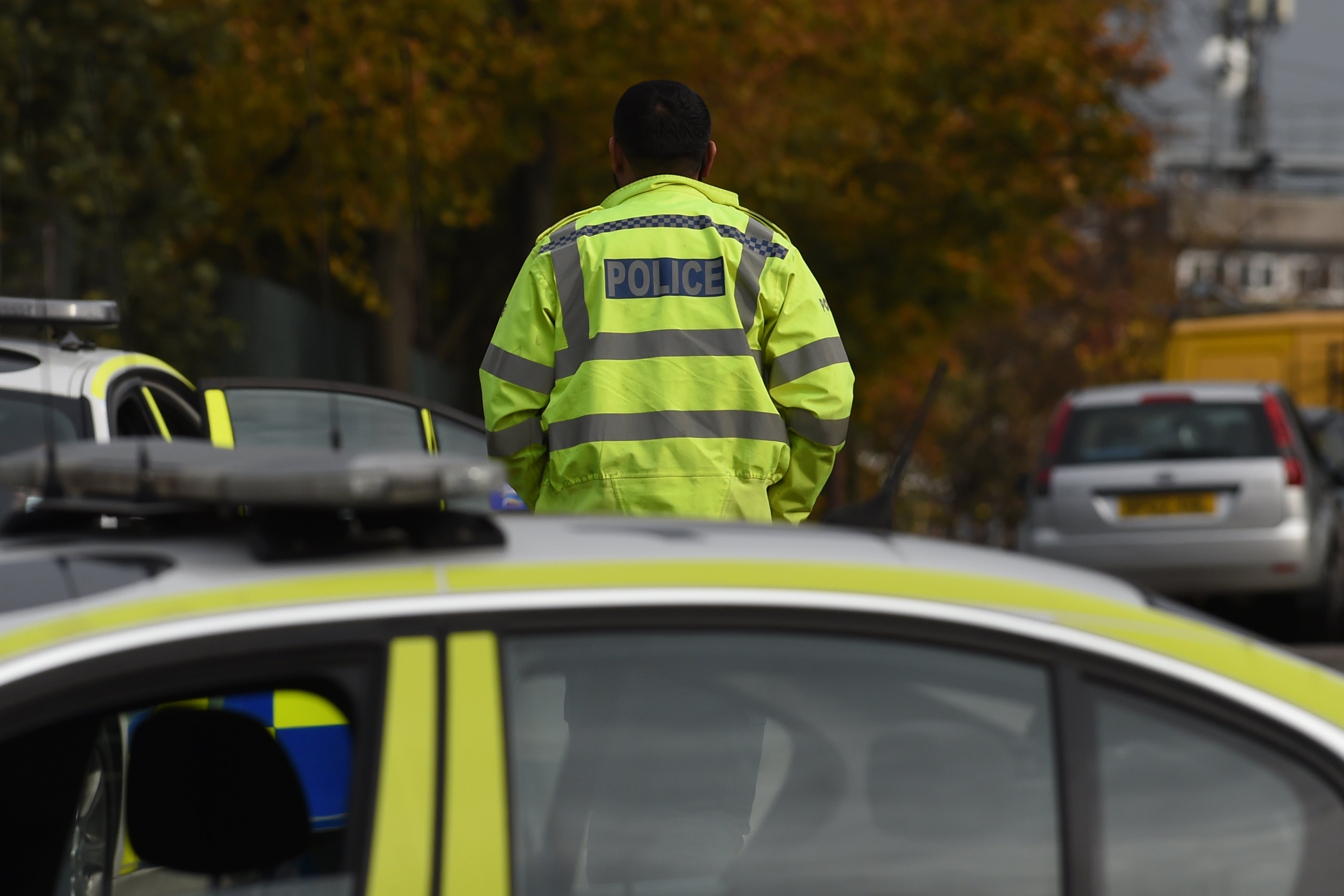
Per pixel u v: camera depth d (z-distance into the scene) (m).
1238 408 39.38
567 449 11.95
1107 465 39.41
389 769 6.75
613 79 55.97
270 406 17.62
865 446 112.50
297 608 6.91
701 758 7.18
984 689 7.32
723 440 11.88
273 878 7.86
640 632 7.16
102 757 9.42
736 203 12.56
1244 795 7.26
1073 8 80.25
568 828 6.98
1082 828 7.20
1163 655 7.40
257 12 50.69
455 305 82.94
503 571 7.24
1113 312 124.81
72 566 7.55
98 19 45.00
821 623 7.29
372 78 50.97
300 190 57.75
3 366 16.64
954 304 84.56
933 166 76.00
